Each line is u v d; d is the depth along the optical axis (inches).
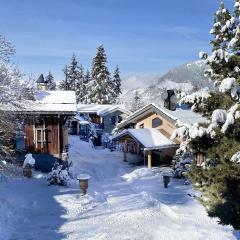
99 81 2923.2
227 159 445.1
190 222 686.5
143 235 612.7
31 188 883.4
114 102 3021.7
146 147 1352.1
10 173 796.0
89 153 1708.9
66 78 3538.4
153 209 775.7
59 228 635.5
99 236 598.9
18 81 845.8
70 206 764.0
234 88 351.3
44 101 1245.7
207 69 519.8
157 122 1569.9
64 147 1229.7
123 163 1475.1
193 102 473.7
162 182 1103.6
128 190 973.2
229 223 421.7
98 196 861.8
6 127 756.0
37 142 1214.3
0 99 783.1
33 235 594.6
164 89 1624.0
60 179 936.3
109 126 2388.0
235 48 449.7
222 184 454.9
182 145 542.6
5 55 804.6
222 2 494.3
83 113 2578.7
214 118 374.6
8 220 635.5
